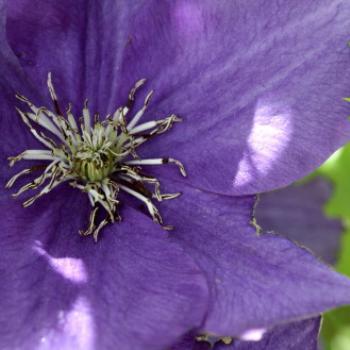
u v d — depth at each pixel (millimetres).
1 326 226
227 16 251
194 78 255
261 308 236
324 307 233
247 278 242
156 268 241
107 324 227
